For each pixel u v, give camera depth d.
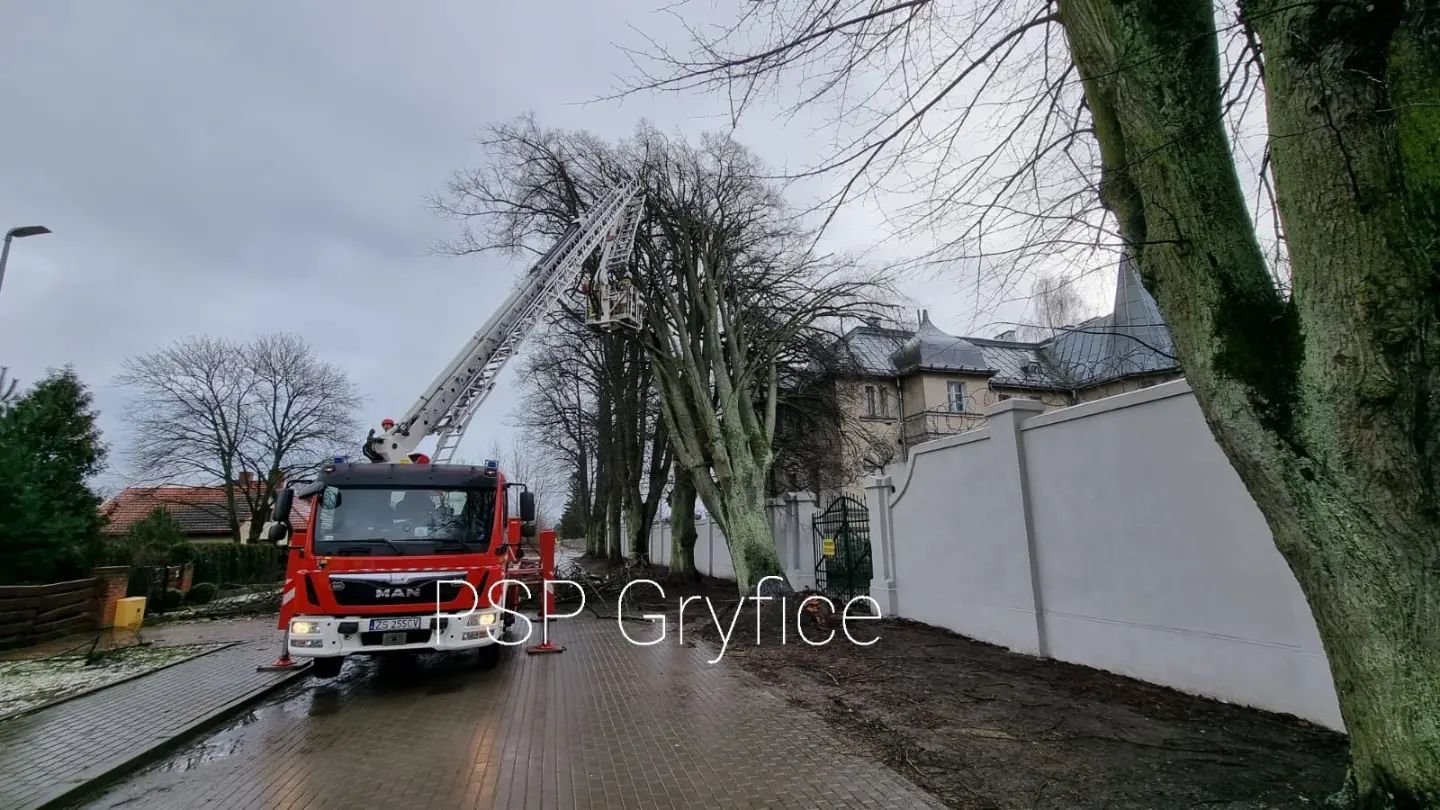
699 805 4.61
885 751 5.51
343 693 8.35
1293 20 3.46
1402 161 3.21
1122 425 7.42
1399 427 3.18
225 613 17.44
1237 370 3.62
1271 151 3.71
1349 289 3.27
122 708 7.37
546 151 19.16
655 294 19.41
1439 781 3.02
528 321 14.63
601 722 6.69
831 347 20.50
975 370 32.69
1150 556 7.03
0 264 15.20
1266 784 4.46
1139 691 6.75
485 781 5.19
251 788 5.22
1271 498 3.56
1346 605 3.29
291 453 39.28
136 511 40.09
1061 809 4.28
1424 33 3.17
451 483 9.10
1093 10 4.23
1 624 11.38
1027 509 8.80
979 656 8.80
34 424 14.42
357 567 8.27
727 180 19.36
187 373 37.12
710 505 17.52
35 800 4.85
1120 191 4.46
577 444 38.56
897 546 12.20
